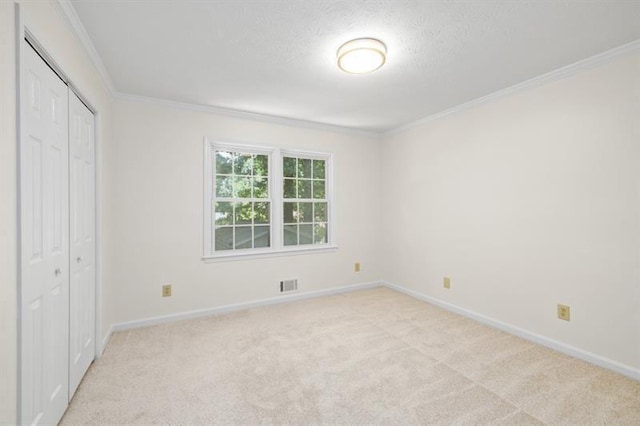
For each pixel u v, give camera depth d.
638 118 1.99
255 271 3.53
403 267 4.07
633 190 2.02
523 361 2.26
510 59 2.23
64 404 1.68
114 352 2.40
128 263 2.88
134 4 1.61
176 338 2.67
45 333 1.45
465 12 1.69
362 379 2.03
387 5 1.63
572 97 2.33
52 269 1.52
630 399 1.81
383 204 4.43
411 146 3.90
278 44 2.03
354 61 2.08
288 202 3.84
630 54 2.02
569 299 2.36
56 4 1.50
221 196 3.44
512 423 1.62
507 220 2.79
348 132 4.16
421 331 2.82
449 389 1.92
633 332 2.03
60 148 1.63
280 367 2.18
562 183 2.39
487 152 2.97
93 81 2.18
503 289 2.84
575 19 1.75
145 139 2.96
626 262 2.06
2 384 1.08
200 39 1.96
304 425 1.61
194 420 1.64
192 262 3.18
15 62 1.15
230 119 3.38
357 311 3.37
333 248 4.05
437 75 2.49
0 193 1.07
